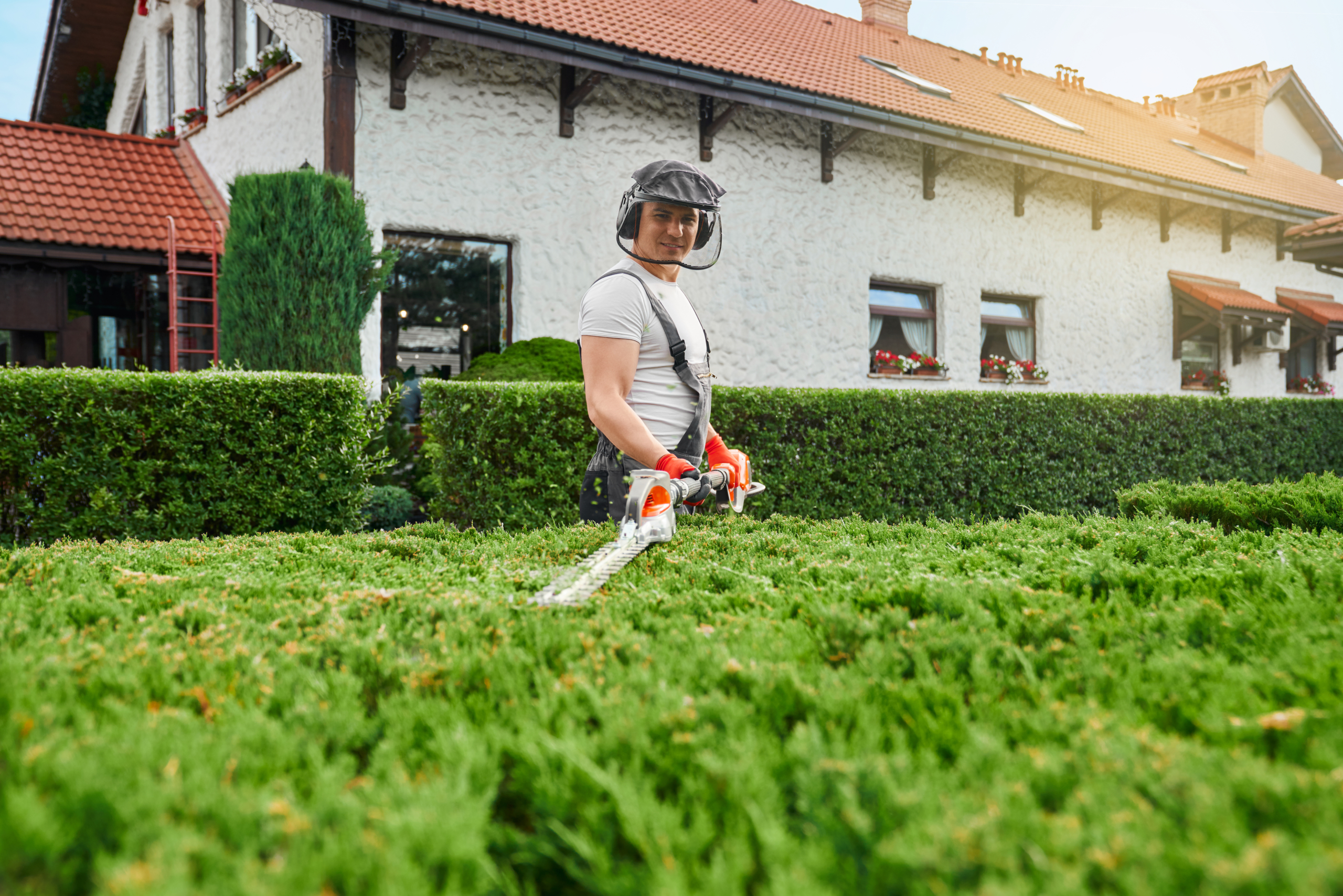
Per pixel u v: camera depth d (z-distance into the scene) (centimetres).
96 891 102
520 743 138
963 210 1320
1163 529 355
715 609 233
